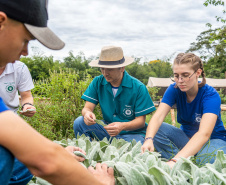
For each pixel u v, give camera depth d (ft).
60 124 12.09
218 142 7.64
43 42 2.73
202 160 6.75
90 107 9.62
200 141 6.50
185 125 8.68
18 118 2.45
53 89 12.62
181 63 7.01
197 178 4.79
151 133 7.34
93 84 9.62
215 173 4.25
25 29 2.61
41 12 2.68
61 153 2.60
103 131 9.41
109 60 8.34
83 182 2.74
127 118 9.25
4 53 2.60
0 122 2.32
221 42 82.17
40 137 2.51
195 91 7.63
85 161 5.65
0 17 2.37
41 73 80.79
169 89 8.26
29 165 2.49
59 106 12.25
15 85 7.82
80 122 9.38
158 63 113.50
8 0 2.39
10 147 2.37
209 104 7.20
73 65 95.45
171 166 5.74
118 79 8.93
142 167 4.71
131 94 8.86
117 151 6.52
